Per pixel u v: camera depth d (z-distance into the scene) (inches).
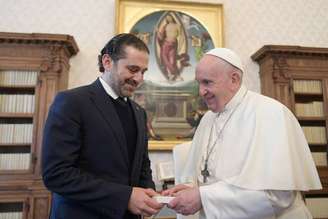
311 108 159.5
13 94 140.8
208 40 168.7
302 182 64.1
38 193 130.2
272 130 66.9
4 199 129.0
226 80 72.1
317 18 183.5
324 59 161.2
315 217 148.9
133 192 56.8
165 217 133.5
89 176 56.3
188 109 161.2
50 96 138.3
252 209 61.4
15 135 137.3
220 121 76.5
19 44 140.3
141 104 158.7
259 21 178.5
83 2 165.3
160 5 167.9
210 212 61.5
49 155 55.6
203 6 171.2
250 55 174.2
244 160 67.1
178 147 96.6
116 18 161.8
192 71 164.7
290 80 156.9
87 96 61.9
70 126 56.9
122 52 63.3
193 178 81.6
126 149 62.4
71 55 157.2
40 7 161.6
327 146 156.6
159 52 164.4
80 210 57.7
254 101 73.2
